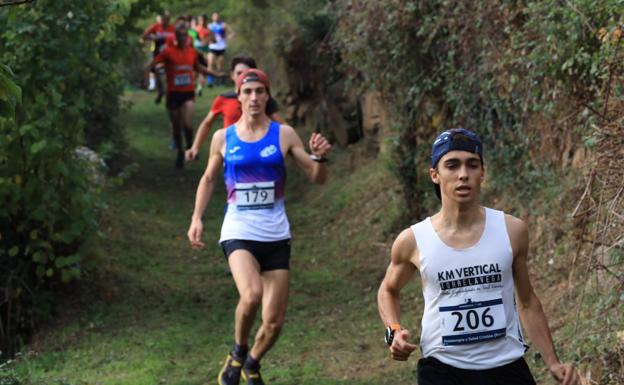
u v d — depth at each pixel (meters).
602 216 7.91
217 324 11.52
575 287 9.38
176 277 13.80
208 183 9.09
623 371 7.29
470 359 5.59
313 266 14.59
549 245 10.57
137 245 15.22
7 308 11.59
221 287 13.31
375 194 16.64
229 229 8.78
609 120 8.01
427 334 5.68
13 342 11.35
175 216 17.78
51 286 12.23
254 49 23.83
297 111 22.47
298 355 10.22
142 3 15.34
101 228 15.55
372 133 18.44
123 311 12.06
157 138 25.66
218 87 34.69
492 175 11.92
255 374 8.86
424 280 5.66
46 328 11.57
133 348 10.53
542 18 9.23
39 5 11.42
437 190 5.79
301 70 21.97
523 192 11.18
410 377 9.07
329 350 10.31
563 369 5.60
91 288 12.60
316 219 17.41
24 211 11.77
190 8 37.66
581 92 9.23
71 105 11.94
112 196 18.06
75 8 11.63
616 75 8.06
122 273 13.51
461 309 5.59
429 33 12.37
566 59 9.03
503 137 11.55
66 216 11.97
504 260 5.59
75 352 10.55
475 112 12.04
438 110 13.34
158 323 11.55
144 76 34.47
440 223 5.67
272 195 8.78
